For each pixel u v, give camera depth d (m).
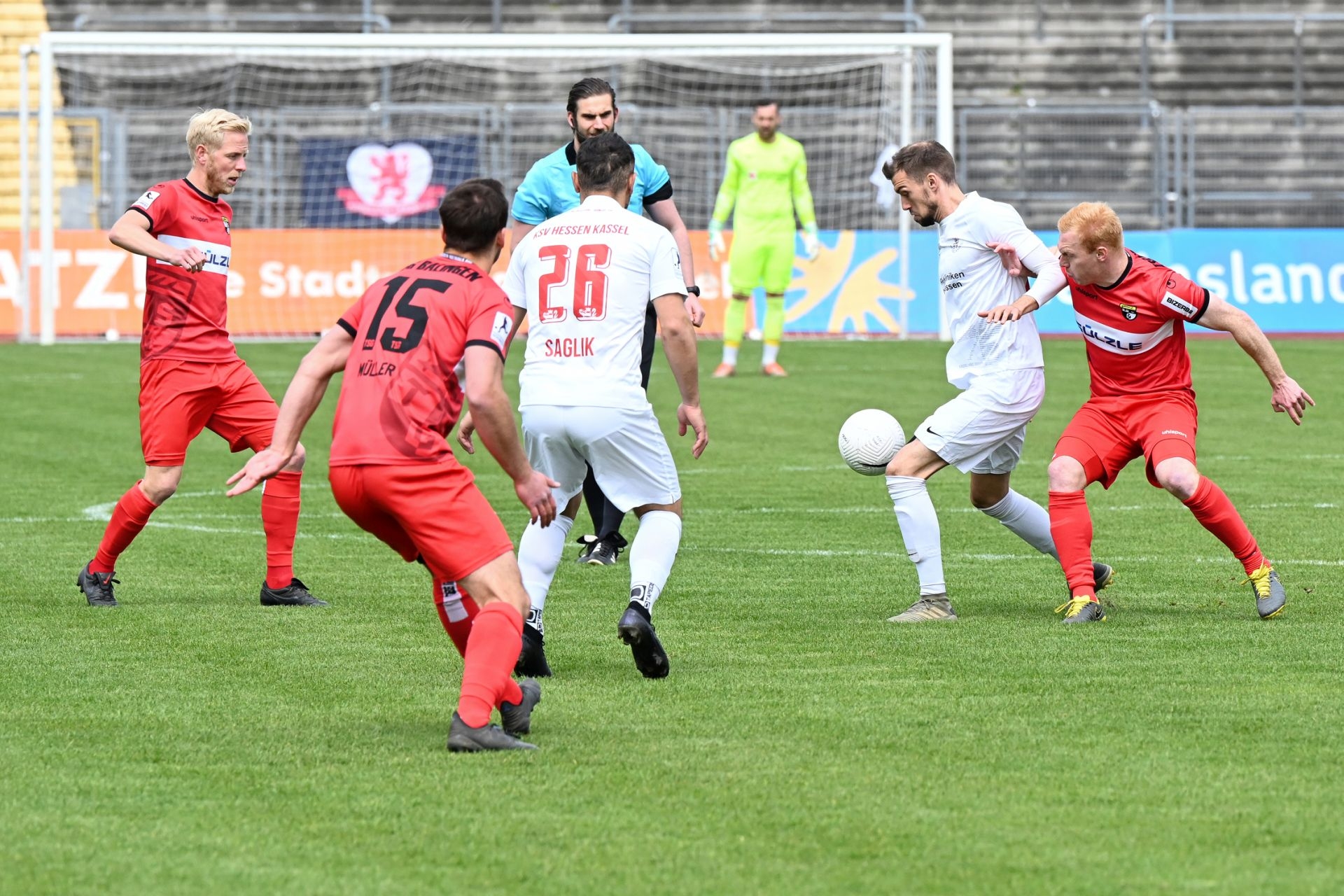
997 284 21.83
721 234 77.56
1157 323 21.41
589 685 17.86
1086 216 20.98
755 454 40.78
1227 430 44.03
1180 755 14.74
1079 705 16.64
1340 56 94.19
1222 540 21.55
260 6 93.81
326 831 12.65
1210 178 89.12
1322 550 26.77
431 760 14.68
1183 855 12.08
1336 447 40.62
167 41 70.00
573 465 18.47
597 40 70.94
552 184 25.84
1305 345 68.75
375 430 14.94
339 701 17.09
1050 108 84.00
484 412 14.75
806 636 20.48
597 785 13.88
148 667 18.83
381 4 94.31
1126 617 21.64
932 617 21.56
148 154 83.06
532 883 11.51
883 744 15.16
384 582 25.02
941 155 22.19
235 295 74.75
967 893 11.31
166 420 22.86
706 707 16.73
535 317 18.38
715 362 64.44
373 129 82.81
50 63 70.06
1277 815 12.99
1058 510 21.70
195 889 11.41
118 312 74.06
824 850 12.18
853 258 76.88
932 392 53.44
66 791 13.73
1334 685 17.48
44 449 41.56
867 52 72.38
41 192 70.81
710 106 90.38
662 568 18.14
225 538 29.28
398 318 15.21
